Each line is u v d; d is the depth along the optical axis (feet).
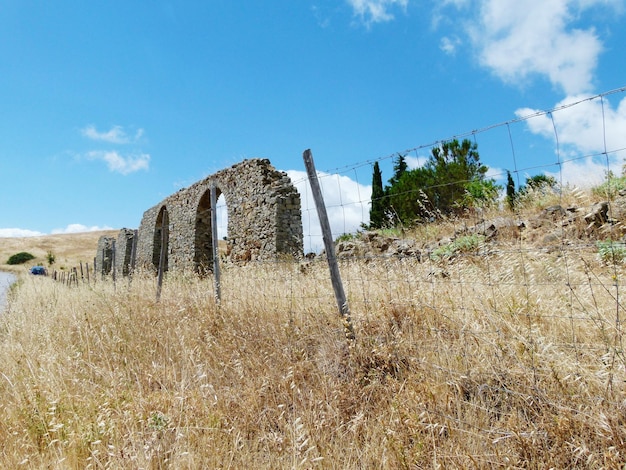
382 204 52.65
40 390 12.05
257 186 40.98
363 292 14.60
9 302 37.32
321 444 8.91
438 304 12.41
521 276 12.91
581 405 7.84
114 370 14.02
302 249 38.40
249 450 9.41
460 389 9.36
